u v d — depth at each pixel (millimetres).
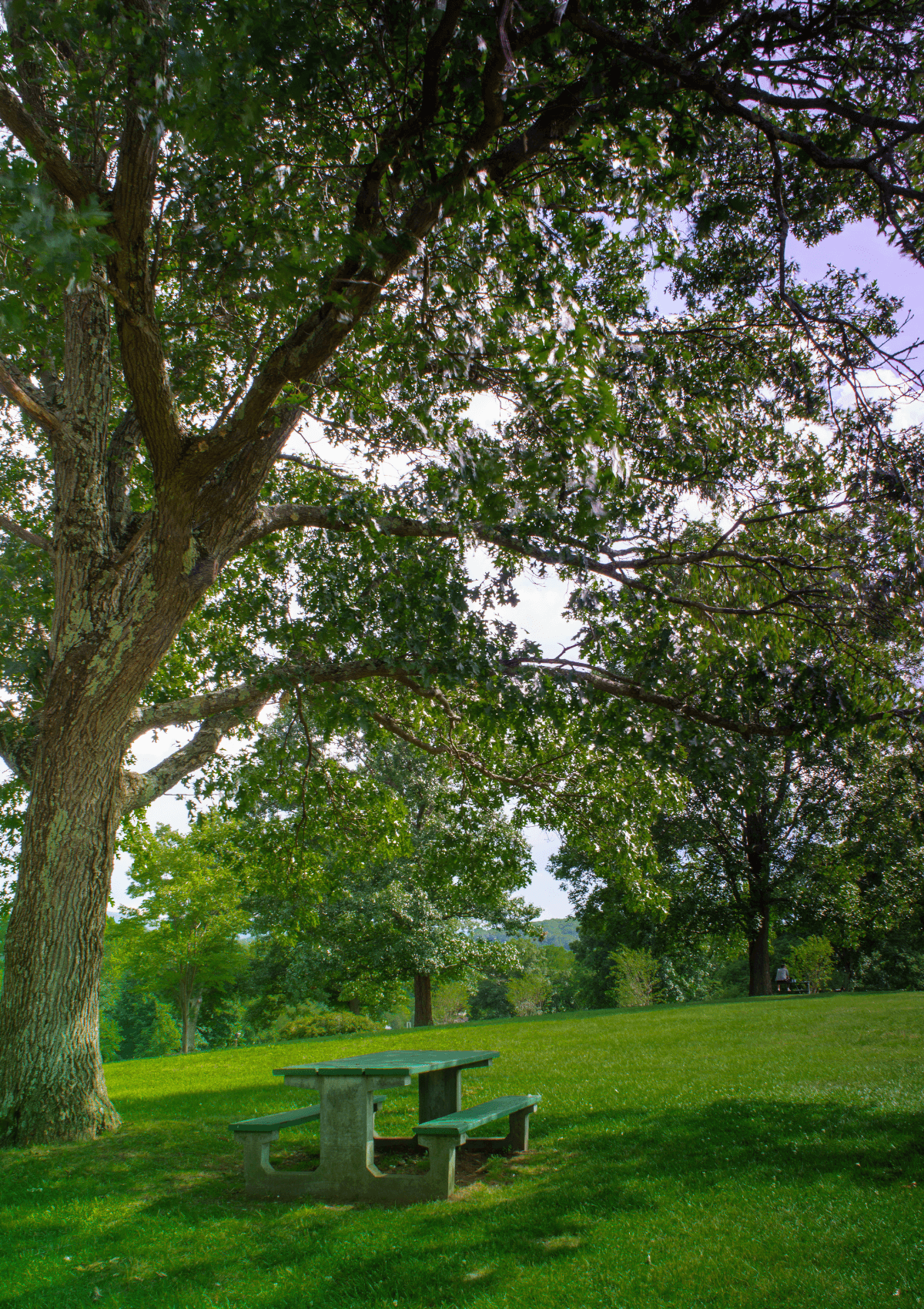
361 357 9383
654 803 12234
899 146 6566
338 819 13180
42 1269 4160
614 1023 16766
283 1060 13922
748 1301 3312
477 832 13578
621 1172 5359
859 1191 4629
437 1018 54031
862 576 9062
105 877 7711
